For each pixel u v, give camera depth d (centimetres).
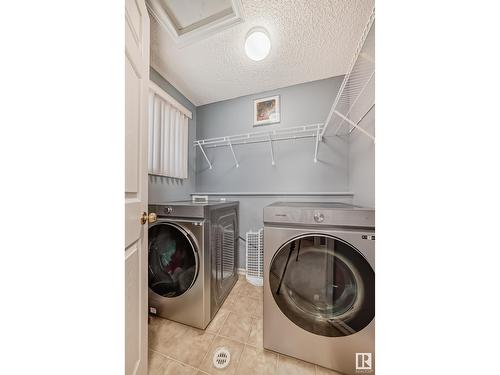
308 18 124
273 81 197
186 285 133
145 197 92
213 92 216
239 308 152
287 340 105
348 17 123
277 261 107
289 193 201
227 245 173
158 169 176
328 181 191
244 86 205
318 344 100
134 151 80
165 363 104
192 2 117
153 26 133
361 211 92
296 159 201
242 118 223
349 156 184
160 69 178
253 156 217
